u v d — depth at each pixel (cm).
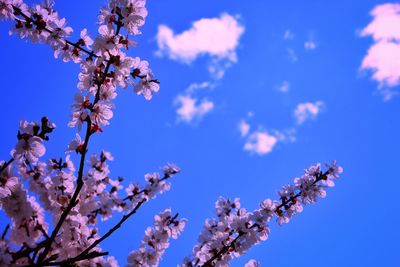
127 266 664
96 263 500
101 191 674
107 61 459
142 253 670
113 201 784
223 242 663
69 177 504
